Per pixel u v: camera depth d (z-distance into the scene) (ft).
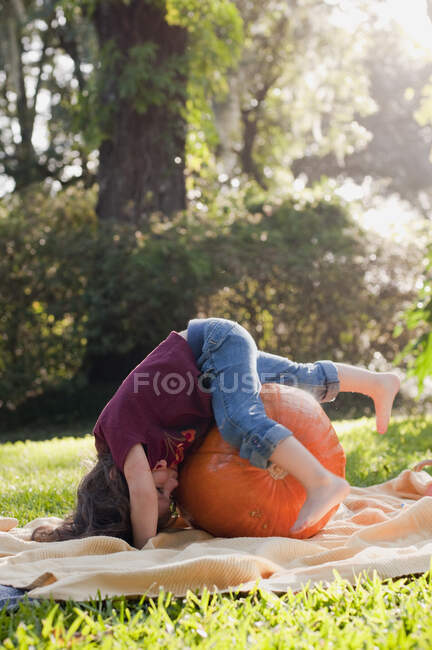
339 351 40.91
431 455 18.58
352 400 41.34
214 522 10.14
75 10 50.83
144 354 42.52
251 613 6.76
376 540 9.61
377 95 90.38
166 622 6.49
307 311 39.88
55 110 62.59
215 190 48.62
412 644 5.77
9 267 40.22
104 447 10.53
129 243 39.65
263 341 40.06
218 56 43.83
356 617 6.61
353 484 15.71
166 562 8.71
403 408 42.32
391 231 42.06
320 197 44.14
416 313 23.32
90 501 10.30
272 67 61.21
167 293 39.17
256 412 9.54
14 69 49.85
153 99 41.63
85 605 6.97
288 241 41.65
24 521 12.67
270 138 65.82
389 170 94.99
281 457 9.21
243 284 39.17
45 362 41.09
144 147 43.09
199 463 10.17
